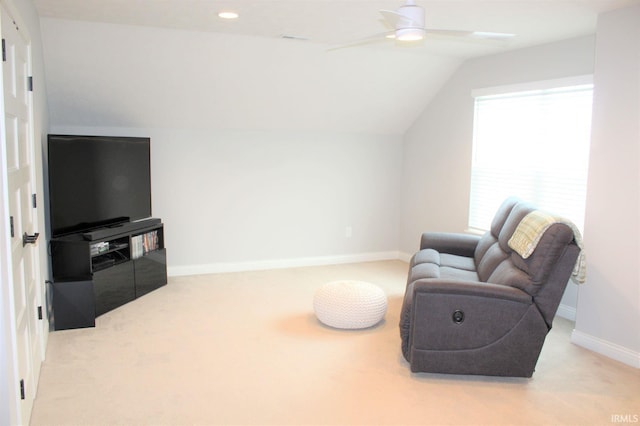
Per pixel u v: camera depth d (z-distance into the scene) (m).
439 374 3.13
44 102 4.14
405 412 2.69
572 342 3.65
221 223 5.50
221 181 5.43
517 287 2.99
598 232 3.44
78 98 4.57
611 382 3.06
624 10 3.20
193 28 4.09
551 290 2.93
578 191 4.14
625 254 3.30
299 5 3.34
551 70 4.28
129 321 4.00
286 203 5.75
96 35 4.06
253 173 5.55
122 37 4.12
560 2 3.11
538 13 3.37
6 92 2.31
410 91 5.51
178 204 5.30
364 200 6.13
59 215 3.93
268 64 4.71
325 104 5.40
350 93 5.33
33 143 3.12
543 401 2.83
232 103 5.07
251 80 4.85
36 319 3.03
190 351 3.45
